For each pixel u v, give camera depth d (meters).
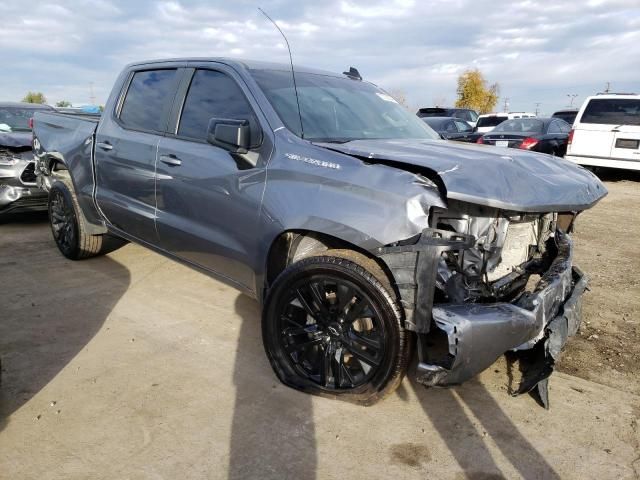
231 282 3.50
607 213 8.45
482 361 2.44
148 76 4.29
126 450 2.45
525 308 2.59
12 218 7.34
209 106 3.62
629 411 2.87
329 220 2.68
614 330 3.89
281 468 2.36
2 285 4.55
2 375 3.05
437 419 2.76
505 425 2.72
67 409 2.75
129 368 3.19
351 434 2.61
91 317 3.92
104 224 4.73
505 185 2.52
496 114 19.53
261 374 3.16
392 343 2.58
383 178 2.58
